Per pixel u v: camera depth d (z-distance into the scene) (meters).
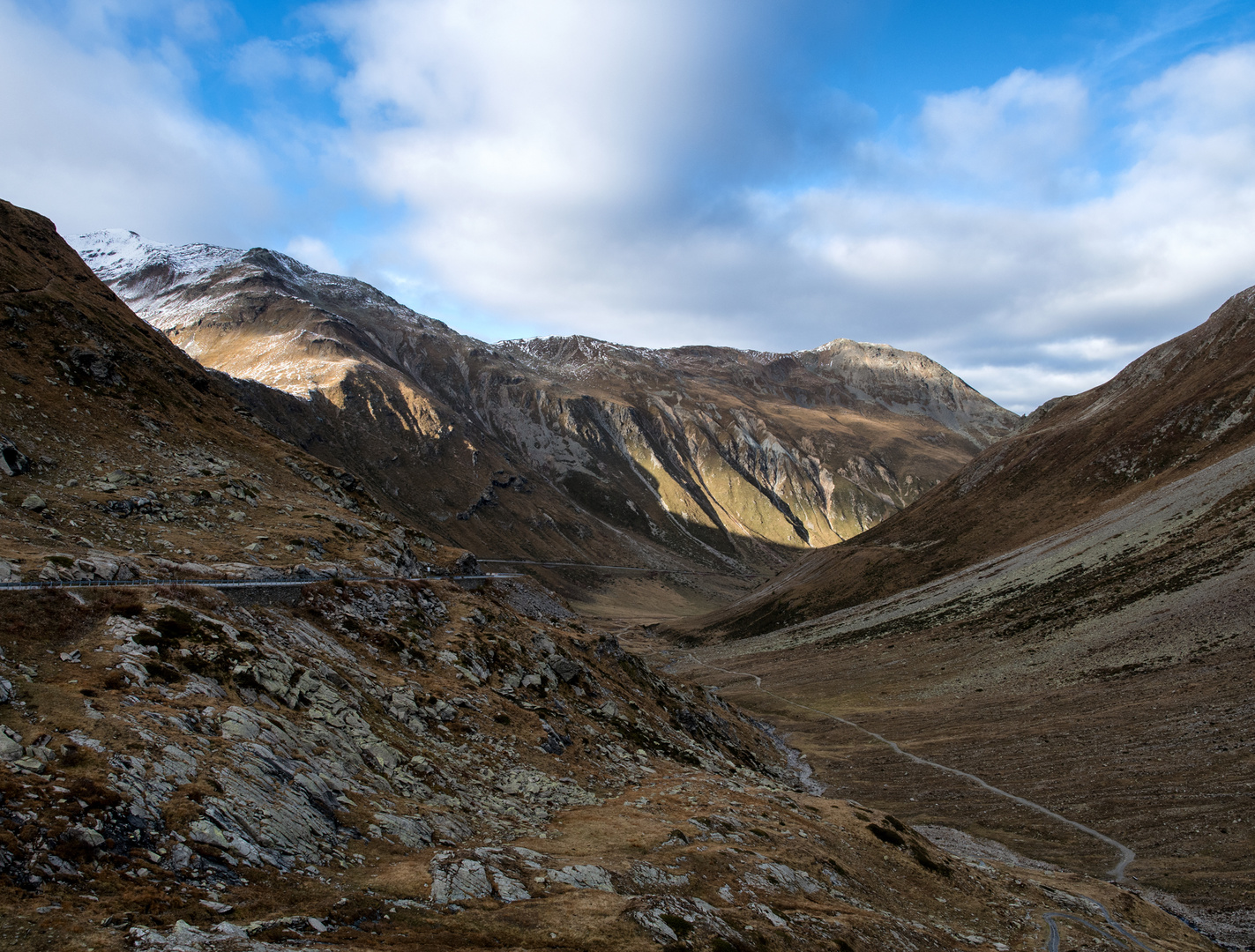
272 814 28.72
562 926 28.31
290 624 51.78
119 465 74.69
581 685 78.50
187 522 69.69
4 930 18.00
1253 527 113.75
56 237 112.69
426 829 35.44
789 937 33.75
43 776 24.25
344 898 25.78
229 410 114.12
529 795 47.38
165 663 36.47
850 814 61.91
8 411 70.69
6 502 57.25
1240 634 92.25
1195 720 80.38
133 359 97.81
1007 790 82.75
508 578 131.62
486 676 64.69
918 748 103.25
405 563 86.25
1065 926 48.06
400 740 45.00
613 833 42.97
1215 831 62.19
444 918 26.77
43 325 87.12
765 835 48.91
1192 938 50.00
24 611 35.78
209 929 20.95
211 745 30.81
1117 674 100.06
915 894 50.34
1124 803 71.62
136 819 24.39
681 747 77.75
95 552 49.91
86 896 20.52
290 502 87.44
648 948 27.66
